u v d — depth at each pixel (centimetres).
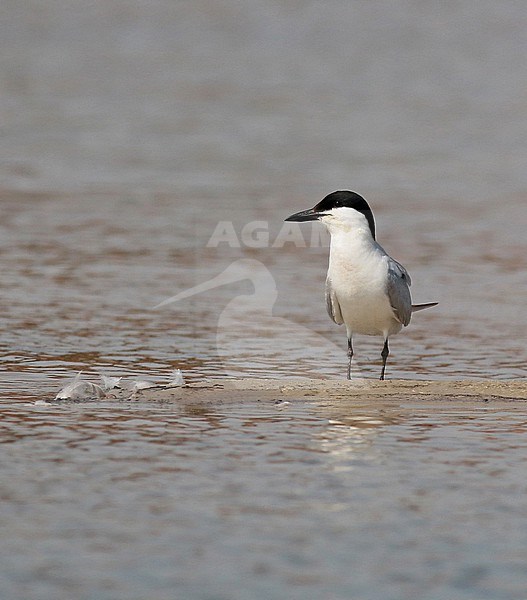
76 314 1521
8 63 4600
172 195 2552
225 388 1111
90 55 4803
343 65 4678
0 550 692
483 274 1850
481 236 2159
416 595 641
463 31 5356
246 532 723
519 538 718
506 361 1334
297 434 945
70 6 5753
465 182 2759
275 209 2416
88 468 846
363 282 1152
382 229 2209
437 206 2464
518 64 4731
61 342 1360
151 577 659
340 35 5244
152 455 880
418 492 798
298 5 5781
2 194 2519
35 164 2906
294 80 4378
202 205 2442
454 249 2042
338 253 1154
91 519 742
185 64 4666
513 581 659
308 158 3070
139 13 5641
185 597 636
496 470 851
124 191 2591
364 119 3694
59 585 648
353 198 1153
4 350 1310
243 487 806
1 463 855
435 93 4169
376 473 842
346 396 1084
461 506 771
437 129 3534
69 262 1881
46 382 1156
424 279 1811
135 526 731
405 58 4828
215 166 2934
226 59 4769
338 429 963
